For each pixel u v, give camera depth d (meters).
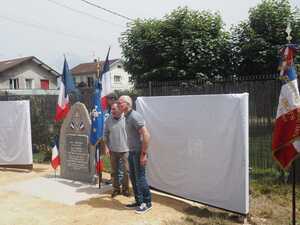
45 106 11.76
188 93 9.07
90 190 7.01
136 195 5.79
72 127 7.75
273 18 13.32
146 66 14.33
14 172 8.94
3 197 6.73
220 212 5.59
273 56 13.02
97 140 7.16
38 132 11.91
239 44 13.75
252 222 5.19
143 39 14.26
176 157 6.07
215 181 5.51
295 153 4.59
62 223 5.35
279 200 6.19
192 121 5.76
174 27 13.82
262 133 7.62
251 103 7.77
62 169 8.05
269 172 7.46
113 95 6.79
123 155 6.44
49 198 6.57
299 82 6.36
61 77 8.13
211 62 13.45
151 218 5.40
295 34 13.02
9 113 9.16
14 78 36.66
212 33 13.96
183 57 13.45
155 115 6.36
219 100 5.37
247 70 13.78
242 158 5.12
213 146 5.50
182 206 5.92
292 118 4.54
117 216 5.53
